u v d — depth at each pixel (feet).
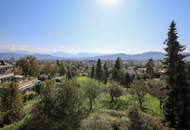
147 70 341.62
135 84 176.14
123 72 307.37
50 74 268.00
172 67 87.76
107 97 181.37
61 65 321.32
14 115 81.51
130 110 52.37
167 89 90.02
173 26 89.61
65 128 43.75
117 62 315.17
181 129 81.82
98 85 165.58
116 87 185.16
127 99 186.29
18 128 43.52
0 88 104.68
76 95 48.21
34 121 42.68
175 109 84.17
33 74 284.82
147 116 52.80
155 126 50.37
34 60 303.68
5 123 77.30
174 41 88.89
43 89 46.57
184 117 82.33
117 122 56.80
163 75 97.19
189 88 84.48
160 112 148.25
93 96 147.23
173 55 88.33
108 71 348.38
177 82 85.66
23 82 191.21
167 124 82.79
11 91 92.12
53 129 42.34
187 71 87.92
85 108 55.01
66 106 45.32
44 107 44.06
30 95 128.98
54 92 45.88
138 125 49.08
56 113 43.88
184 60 88.48
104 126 53.26
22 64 284.41
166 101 89.10
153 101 194.49
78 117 47.44
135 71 387.34
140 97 172.45
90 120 53.78
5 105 88.63
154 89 181.16
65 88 46.85
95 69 323.98
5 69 229.45
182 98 83.71
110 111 73.82
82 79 152.87
